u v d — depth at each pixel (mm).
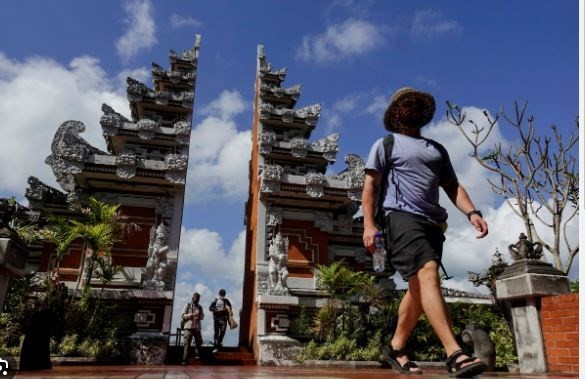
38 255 16766
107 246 14844
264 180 18141
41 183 17672
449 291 17984
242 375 3689
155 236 16922
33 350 6840
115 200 17781
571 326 6234
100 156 17125
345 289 17734
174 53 21844
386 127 3758
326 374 3484
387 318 15328
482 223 3281
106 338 13836
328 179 18656
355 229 19516
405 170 3256
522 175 16328
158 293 15742
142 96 19734
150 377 3461
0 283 6344
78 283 15695
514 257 7570
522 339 6992
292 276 17938
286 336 16203
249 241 21672
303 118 20953
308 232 18906
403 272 2998
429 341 14859
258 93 22484
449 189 3543
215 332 16891
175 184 17703
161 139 18875
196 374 4070
